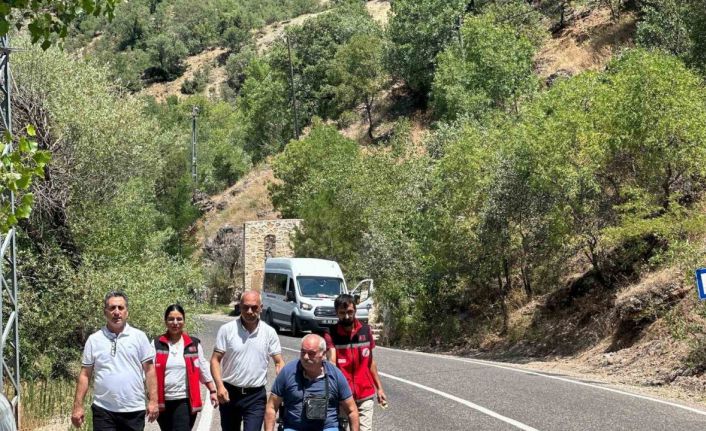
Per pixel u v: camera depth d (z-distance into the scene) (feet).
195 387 27.58
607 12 190.19
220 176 248.93
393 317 102.99
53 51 64.49
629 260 73.56
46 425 40.34
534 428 34.78
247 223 163.22
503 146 83.82
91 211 64.23
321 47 274.16
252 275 161.79
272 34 547.08
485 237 82.94
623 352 60.95
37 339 56.44
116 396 24.97
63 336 57.06
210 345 81.71
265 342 27.81
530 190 79.61
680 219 64.54
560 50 182.91
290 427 22.09
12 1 27.55
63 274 57.98
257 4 607.78
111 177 65.67
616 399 42.93
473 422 36.52
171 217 166.40
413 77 219.41
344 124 233.76
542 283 87.35
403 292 100.22
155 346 27.37
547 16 208.13
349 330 28.02
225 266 178.40
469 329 90.68
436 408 40.45
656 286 62.44
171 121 303.89
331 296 97.76
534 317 81.20
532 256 87.66
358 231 128.98
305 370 22.27
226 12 576.61
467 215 87.61
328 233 129.08
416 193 106.42
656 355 56.49
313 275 99.40
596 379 55.01
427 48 216.54
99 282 57.62
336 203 132.46
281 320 100.48
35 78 63.31
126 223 69.46
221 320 131.44
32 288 56.95
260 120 271.08
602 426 35.06
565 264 85.30
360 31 281.13
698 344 51.03
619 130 70.08
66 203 63.00
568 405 40.78
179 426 27.20
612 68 106.52
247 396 27.50
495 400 42.65
